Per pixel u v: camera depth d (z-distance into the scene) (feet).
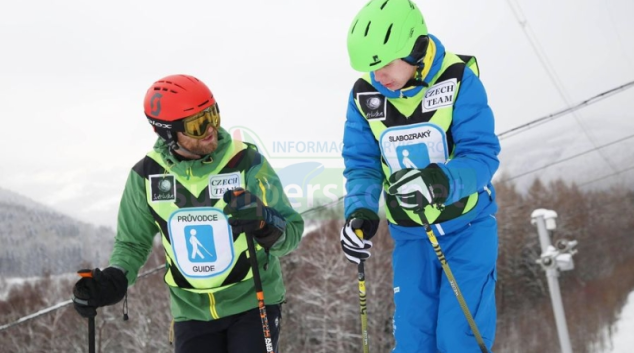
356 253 8.82
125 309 9.14
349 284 91.56
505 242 123.13
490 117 9.17
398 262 9.73
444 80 9.17
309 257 91.76
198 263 9.14
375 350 89.10
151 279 91.15
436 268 9.49
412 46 8.60
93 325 8.73
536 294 118.83
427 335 9.33
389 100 9.41
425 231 9.41
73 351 100.63
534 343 111.24
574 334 109.50
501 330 115.24
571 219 132.16
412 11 8.66
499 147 9.25
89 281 8.68
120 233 9.49
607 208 132.05
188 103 8.65
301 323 91.40
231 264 9.08
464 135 9.05
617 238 125.80
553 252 44.73
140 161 9.43
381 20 8.46
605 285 119.24
